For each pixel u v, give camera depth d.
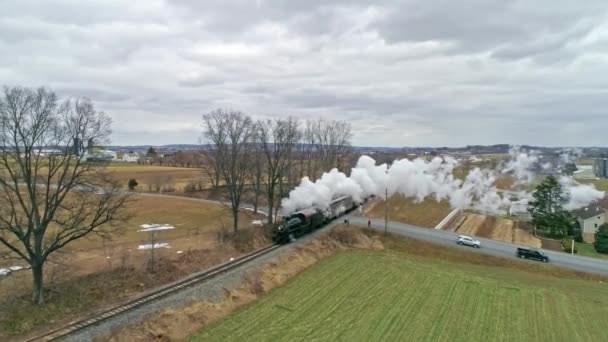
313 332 25.25
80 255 36.28
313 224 50.44
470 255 45.44
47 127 25.31
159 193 85.44
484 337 25.58
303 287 33.62
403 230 54.47
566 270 41.22
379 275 37.31
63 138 26.33
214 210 65.44
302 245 44.06
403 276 37.19
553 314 29.83
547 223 56.91
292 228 45.84
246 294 31.06
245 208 67.19
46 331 23.00
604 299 33.72
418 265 41.31
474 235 54.28
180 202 73.69
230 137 55.41
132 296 28.41
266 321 26.84
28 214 25.14
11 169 25.69
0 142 23.80
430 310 29.41
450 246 47.69
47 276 29.88
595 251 50.03
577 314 30.08
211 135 55.75
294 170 72.19
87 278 29.44
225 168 58.06
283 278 35.41
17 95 23.94
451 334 25.72
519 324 27.78
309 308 29.09
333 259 42.59
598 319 29.36
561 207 58.75
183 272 33.53
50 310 24.94
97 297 27.42
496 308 30.41
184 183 94.25
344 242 49.03
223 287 30.94
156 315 25.47
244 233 45.12
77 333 22.86
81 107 27.36
